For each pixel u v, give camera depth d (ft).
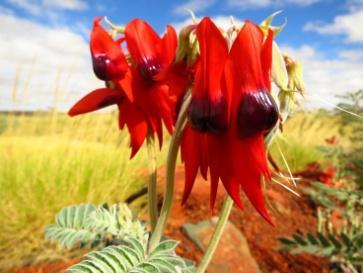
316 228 2.22
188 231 1.85
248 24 0.47
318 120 4.21
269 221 0.46
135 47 0.66
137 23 0.67
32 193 2.36
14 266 1.85
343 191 1.35
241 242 1.88
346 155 2.39
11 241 2.03
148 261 0.59
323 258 1.86
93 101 0.70
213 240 0.66
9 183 2.44
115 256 0.56
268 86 0.48
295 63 0.57
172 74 0.56
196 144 0.53
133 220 0.92
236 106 0.47
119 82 0.66
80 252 1.91
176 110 0.58
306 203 2.49
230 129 0.48
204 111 0.48
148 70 0.66
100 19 0.70
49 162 2.62
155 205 0.71
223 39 0.47
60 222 0.92
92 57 0.68
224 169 0.48
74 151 2.78
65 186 2.47
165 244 0.63
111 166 2.74
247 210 2.24
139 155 3.12
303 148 4.26
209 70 0.48
